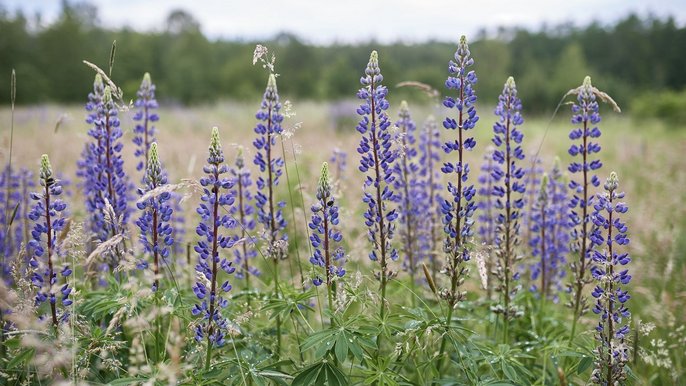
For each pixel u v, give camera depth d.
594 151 4.79
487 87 55.19
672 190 11.55
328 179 4.07
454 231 4.28
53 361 3.46
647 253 7.84
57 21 57.78
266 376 3.78
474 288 6.04
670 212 10.32
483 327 5.76
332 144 14.84
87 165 5.40
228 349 4.39
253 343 4.48
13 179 6.01
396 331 4.09
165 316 4.59
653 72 74.38
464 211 4.27
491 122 23.64
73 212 6.80
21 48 54.22
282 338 5.09
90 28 76.81
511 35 89.19
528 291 5.69
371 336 4.19
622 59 77.75
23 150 11.03
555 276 5.78
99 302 4.17
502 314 5.07
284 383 3.78
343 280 4.35
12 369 4.00
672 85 73.50
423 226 6.04
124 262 3.88
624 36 78.50
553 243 5.79
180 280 5.40
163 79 57.69
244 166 5.29
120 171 4.91
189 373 3.74
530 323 5.36
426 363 4.16
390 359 3.87
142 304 4.28
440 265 5.89
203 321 3.82
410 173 5.75
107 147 4.89
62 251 3.81
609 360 3.94
